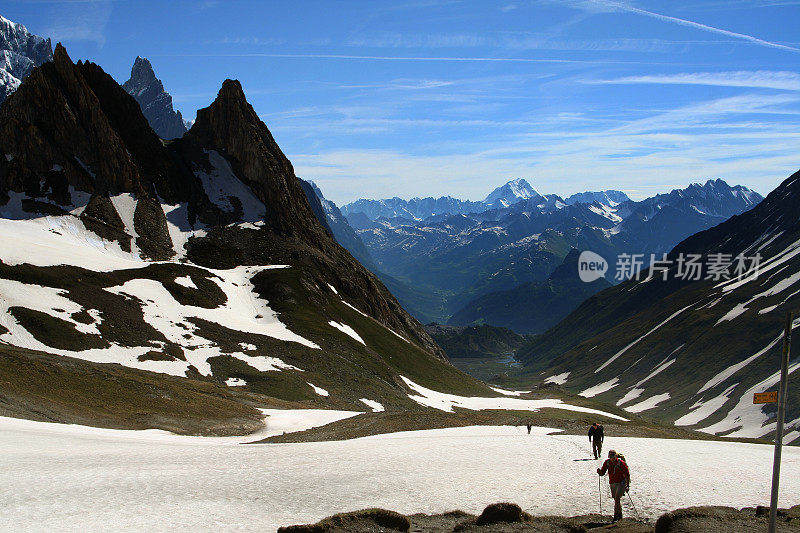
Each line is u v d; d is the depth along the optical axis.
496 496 35.03
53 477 37.28
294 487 36.72
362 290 198.12
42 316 104.81
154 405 76.38
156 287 138.75
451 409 134.38
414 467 43.09
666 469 43.09
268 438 66.06
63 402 67.94
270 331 139.00
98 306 117.75
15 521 28.09
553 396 191.75
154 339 113.75
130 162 185.75
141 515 29.77
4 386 66.00
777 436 21.83
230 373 110.06
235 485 36.97
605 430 76.75
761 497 35.22
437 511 32.19
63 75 185.38
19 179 168.38
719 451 55.41
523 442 56.38
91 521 28.42
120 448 50.97
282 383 109.75
